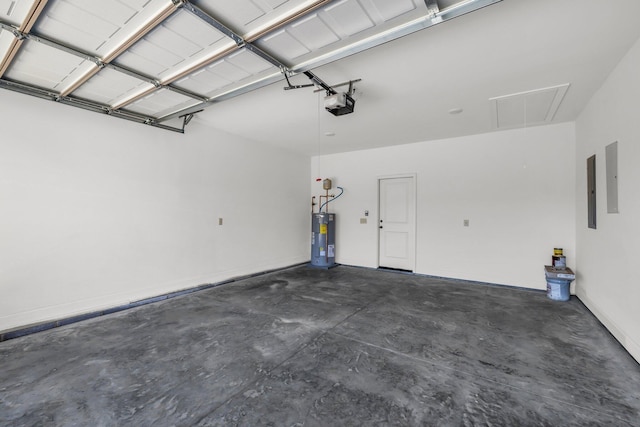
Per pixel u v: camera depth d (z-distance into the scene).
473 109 3.81
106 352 2.49
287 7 1.78
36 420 1.68
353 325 3.09
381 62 2.63
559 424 1.64
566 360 2.36
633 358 2.38
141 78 2.64
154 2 1.72
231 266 5.09
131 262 3.79
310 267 6.30
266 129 4.82
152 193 4.01
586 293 3.72
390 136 5.16
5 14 1.84
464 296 4.15
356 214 6.38
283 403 1.83
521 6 1.91
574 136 4.27
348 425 1.65
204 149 4.65
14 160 2.90
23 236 2.95
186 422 1.67
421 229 5.54
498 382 2.05
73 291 3.28
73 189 3.29
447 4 1.83
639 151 2.32
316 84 2.96
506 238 4.75
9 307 2.87
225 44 2.14
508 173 4.73
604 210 3.07
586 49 2.42
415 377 2.12
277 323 3.14
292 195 6.45
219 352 2.49
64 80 2.73
